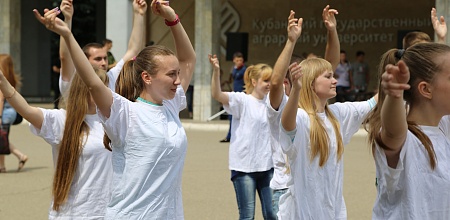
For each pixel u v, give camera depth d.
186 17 26.41
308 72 5.34
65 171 5.30
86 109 5.29
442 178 3.80
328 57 6.38
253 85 7.67
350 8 26.73
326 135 5.29
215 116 22.78
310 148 5.25
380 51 26.52
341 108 5.65
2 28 24.91
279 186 6.43
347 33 26.83
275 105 5.76
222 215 9.16
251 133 7.53
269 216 7.53
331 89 5.38
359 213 9.23
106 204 5.33
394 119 3.48
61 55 6.07
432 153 3.78
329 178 5.34
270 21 27.28
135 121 4.41
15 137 19.41
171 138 4.48
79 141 5.26
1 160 12.98
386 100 3.46
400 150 3.69
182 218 4.60
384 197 3.87
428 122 3.86
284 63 5.55
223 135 19.83
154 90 4.51
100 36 38.94
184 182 11.77
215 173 12.74
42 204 10.02
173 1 26.47
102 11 38.78
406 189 3.76
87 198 5.29
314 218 5.25
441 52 3.76
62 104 5.64
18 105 5.33
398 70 3.24
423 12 26.12
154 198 4.41
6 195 10.69
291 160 5.25
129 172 4.41
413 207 3.74
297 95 4.98
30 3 37.00
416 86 3.80
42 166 13.78
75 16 40.00
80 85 5.29
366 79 24.45
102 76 5.47
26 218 9.06
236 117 7.65
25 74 37.09
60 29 4.23
